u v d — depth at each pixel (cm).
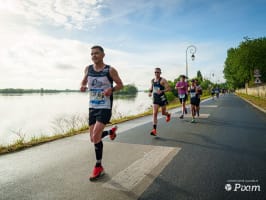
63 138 652
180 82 1054
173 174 363
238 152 483
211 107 1698
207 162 420
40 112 2288
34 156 472
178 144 556
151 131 713
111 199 287
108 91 349
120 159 440
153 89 667
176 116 1138
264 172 370
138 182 335
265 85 2798
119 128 805
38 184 334
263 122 909
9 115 2075
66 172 379
